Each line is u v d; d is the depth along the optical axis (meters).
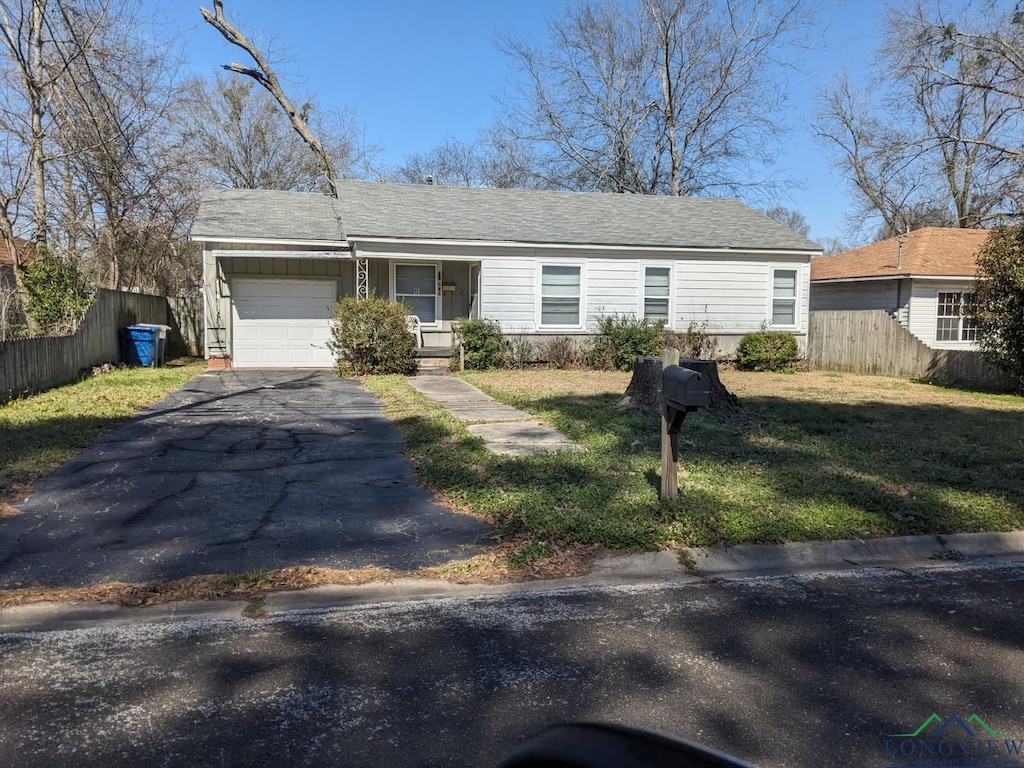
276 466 6.98
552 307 17.20
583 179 32.00
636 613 4.02
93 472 6.64
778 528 5.16
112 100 18.58
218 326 16.47
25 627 3.77
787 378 16.58
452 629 3.79
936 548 5.16
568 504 5.63
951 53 20.94
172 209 21.08
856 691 3.14
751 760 2.62
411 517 5.50
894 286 21.53
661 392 5.56
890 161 23.25
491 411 10.34
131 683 3.18
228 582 4.26
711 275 18.05
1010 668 3.37
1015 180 19.19
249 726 2.84
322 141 33.34
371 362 15.12
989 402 12.45
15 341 10.45
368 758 2.63
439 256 16.45
